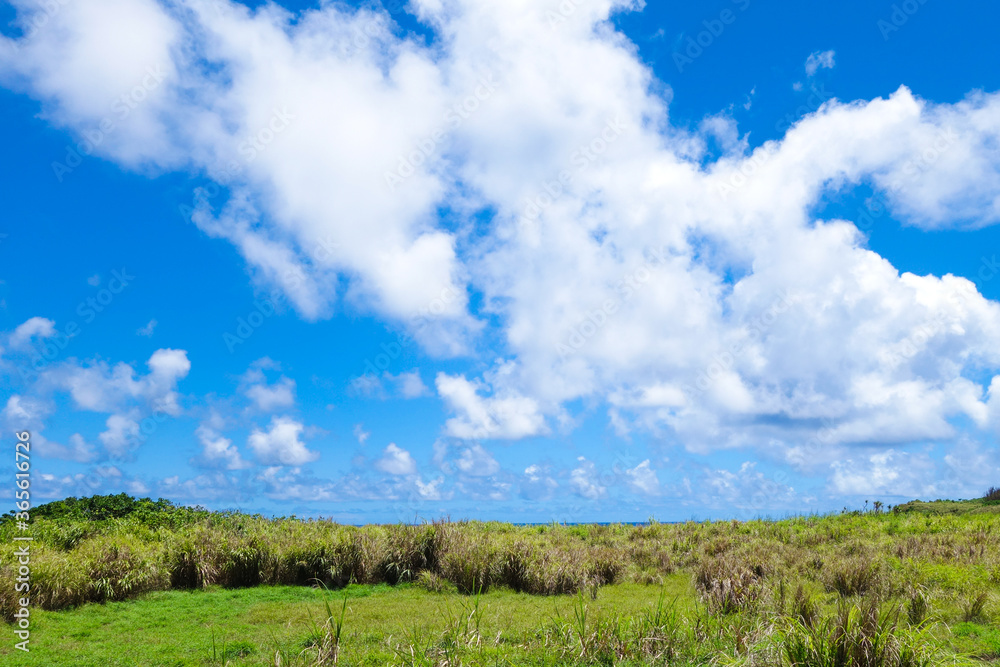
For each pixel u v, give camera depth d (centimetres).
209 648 784
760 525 2059
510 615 956
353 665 687
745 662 582
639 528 2092
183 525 1730
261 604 1078
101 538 1344
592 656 691
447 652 705
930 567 1089
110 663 725
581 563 1284
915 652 538
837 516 2198
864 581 1006
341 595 1185
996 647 684
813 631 577
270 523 1752
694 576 1131
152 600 1105
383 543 1373
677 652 689
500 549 1302
